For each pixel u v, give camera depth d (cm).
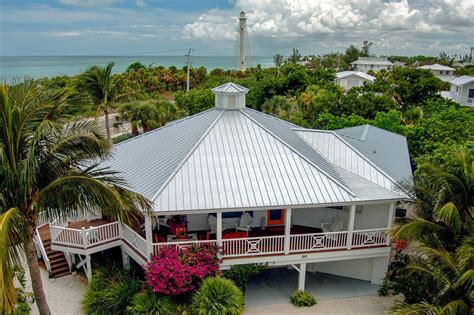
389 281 1852
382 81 6028
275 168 1795
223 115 2127
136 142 2259
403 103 5631
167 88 7856
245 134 1992
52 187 1079
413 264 1411
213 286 1498
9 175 1020
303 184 1720
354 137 2486
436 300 1327
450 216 1255
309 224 2061
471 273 1123
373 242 1792
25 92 1120
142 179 1764
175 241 1728
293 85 5841
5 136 1030
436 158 2220
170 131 2219
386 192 1744
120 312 1560
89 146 1127
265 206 1593
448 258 1271
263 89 5859
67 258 1977
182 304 1505
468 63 13388
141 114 3731
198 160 1784
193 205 1555
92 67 3303
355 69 13162
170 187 1623
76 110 1184
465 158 1416
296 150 1923
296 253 1725
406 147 2466
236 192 1641
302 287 1800
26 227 1048
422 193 1499
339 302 1770
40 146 1077
